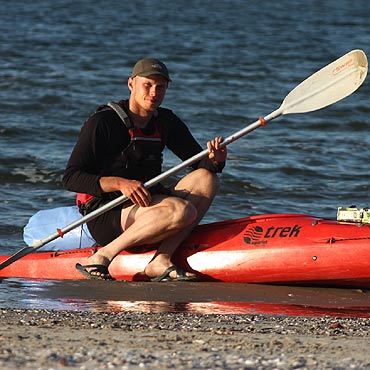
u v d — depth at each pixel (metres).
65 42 69.00
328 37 82.12
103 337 11.89
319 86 19.16
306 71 58.91
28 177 29.67
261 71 57.59
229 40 75.69
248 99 46.81
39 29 78.94
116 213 19.02
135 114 18.89
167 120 19.36
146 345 11.31
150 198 18.42
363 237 18.03
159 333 12.43
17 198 27.38
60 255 19.62
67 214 20.98
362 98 45.47
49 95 44.53
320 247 18.23
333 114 41.34
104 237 19.38
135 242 18.81
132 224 18.81
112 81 50.91
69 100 43.94
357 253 17.94
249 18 102.88
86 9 108.50
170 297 17.28
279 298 17.44
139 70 18.53
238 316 14.90
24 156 31.92
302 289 18.44
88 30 80.25
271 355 10.95
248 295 17.69
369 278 17.95
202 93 47.84
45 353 10.45
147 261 19.02
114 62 59.03
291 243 18.53
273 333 12.87
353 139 37.16
